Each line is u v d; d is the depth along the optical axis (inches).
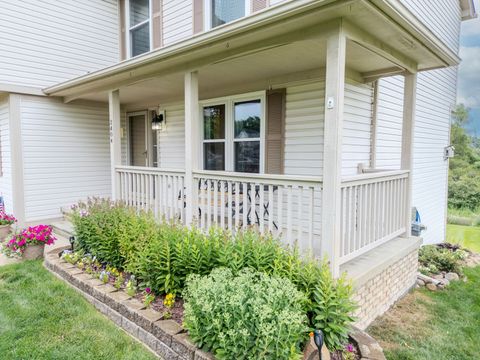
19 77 256.4
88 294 141.2
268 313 84.6
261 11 120.6
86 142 298.0
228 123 234.1
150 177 205.8
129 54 309.9
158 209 200.8
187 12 249.1
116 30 316.2
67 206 282.8
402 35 132.4
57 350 106.6
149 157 312.3
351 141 197.2
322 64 174.6
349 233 133.0
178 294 126.9
